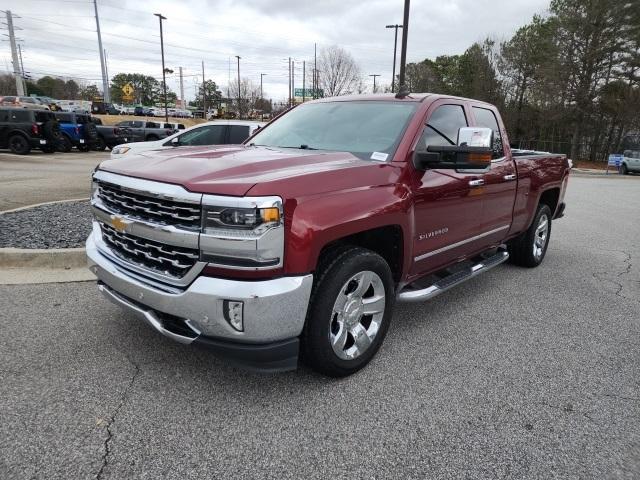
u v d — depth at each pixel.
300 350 3.06
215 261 2.62
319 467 2.44
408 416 2.88
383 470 2.44
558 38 41.38
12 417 2.71
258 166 2.98
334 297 2.95
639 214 11.74
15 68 55.84
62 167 16.98
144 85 119.25
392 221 3.27
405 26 16.36
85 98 110.88
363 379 3.29
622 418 2.94
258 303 2.58
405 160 3.54
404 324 4.27
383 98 4.22
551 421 2.89
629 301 5.05
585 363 3.63
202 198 2.59
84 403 2.87
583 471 2.48
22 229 6.15
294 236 2.67
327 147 3.89
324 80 50.59
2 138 22.02
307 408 2.92
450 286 4.08
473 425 2.82
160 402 2.91
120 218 3.03
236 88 71.38
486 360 3.63
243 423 2.75
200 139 11.48
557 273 6.05
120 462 2.41
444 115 4.13
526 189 5.40
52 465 2.36
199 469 2.39
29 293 4.47
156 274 2.86
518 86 50.34
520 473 2.45
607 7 38.31
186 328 2.83
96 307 4.21
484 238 4.75
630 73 40.41
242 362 2.79
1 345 3.49
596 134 44.22
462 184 4.07
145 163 3.18
